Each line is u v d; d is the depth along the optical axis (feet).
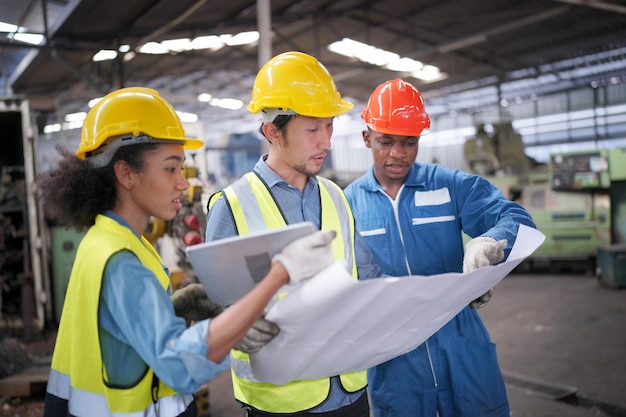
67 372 3.57
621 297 19.79
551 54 37.37
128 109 3.49
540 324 16.92
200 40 29.37
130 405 3.36
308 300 3.27
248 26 27.89
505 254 5.09
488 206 5.95
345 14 29.01
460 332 6.08
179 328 3.14
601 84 44.29
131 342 3.18
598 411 10.55
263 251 3.34
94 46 25.27
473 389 6.06
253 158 53.62
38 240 16.75
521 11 28.19
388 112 5.91
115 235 3.45
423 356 6.07
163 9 23.09
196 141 4.50
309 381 4.57
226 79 41.04
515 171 27.99
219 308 3.87
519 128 51.83
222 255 3.31
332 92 4.48
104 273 3.23
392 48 35.42
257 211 4.59
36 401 11.69
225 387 12.71
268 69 4.52
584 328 16.14
